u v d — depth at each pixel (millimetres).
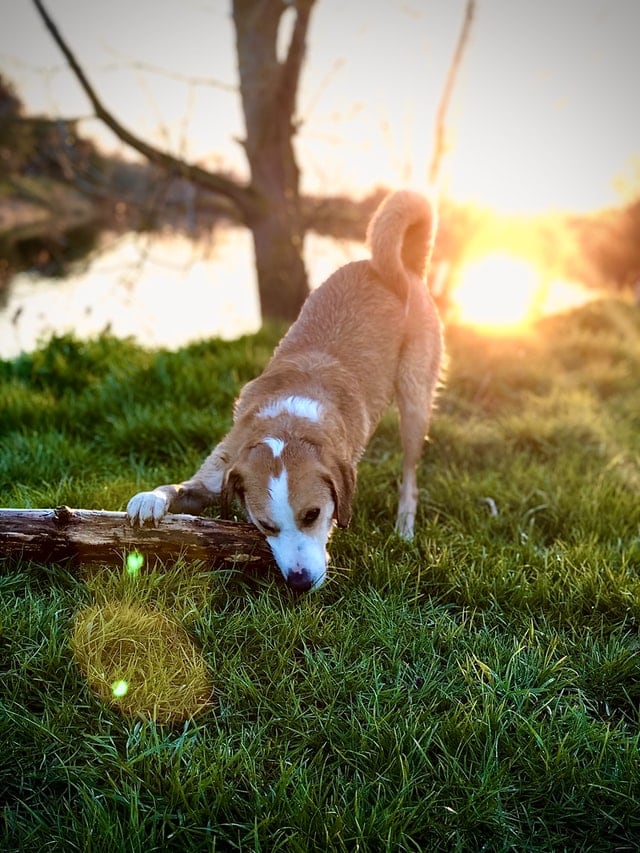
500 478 1586
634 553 1260
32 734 834
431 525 1323
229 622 1008
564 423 1843
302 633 1006
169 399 1833
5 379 1971
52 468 1387
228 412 1773
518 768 859
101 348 2150
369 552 1190
